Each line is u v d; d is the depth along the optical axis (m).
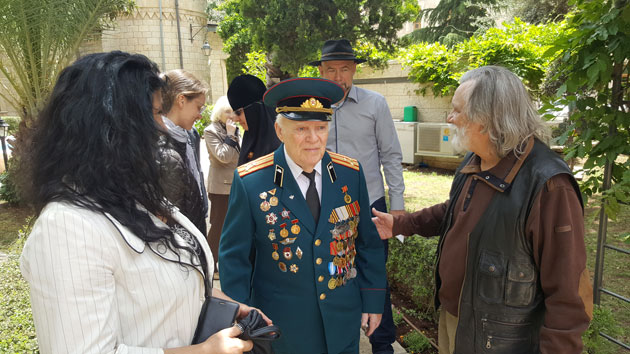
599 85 2.23
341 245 1.79
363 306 1.92
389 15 6.76
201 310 1.23
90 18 8.06
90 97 0.95
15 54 7.54
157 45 20.58
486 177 1.57
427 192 7.40
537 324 1.53
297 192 1.74
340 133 2.90
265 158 1.84
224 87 27.72
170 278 1.06
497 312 1.53
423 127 9.42
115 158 0.95
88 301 0.90
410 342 2.89
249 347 1.17
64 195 0.93
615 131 2.17
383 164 3.01
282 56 6.62
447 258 1.69
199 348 1.07
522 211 1.45
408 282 3.40
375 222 2.22
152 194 1.04
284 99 1.66
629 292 3.71
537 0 9.92
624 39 1.95
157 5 20.19
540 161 1.46
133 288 1.00
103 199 0.96
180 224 1.20
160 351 1.00
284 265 1.74
